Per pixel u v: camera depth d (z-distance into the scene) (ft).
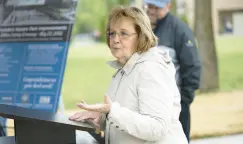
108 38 12.78
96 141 13.57
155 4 20.74
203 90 37.17
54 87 19.30
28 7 20.22
